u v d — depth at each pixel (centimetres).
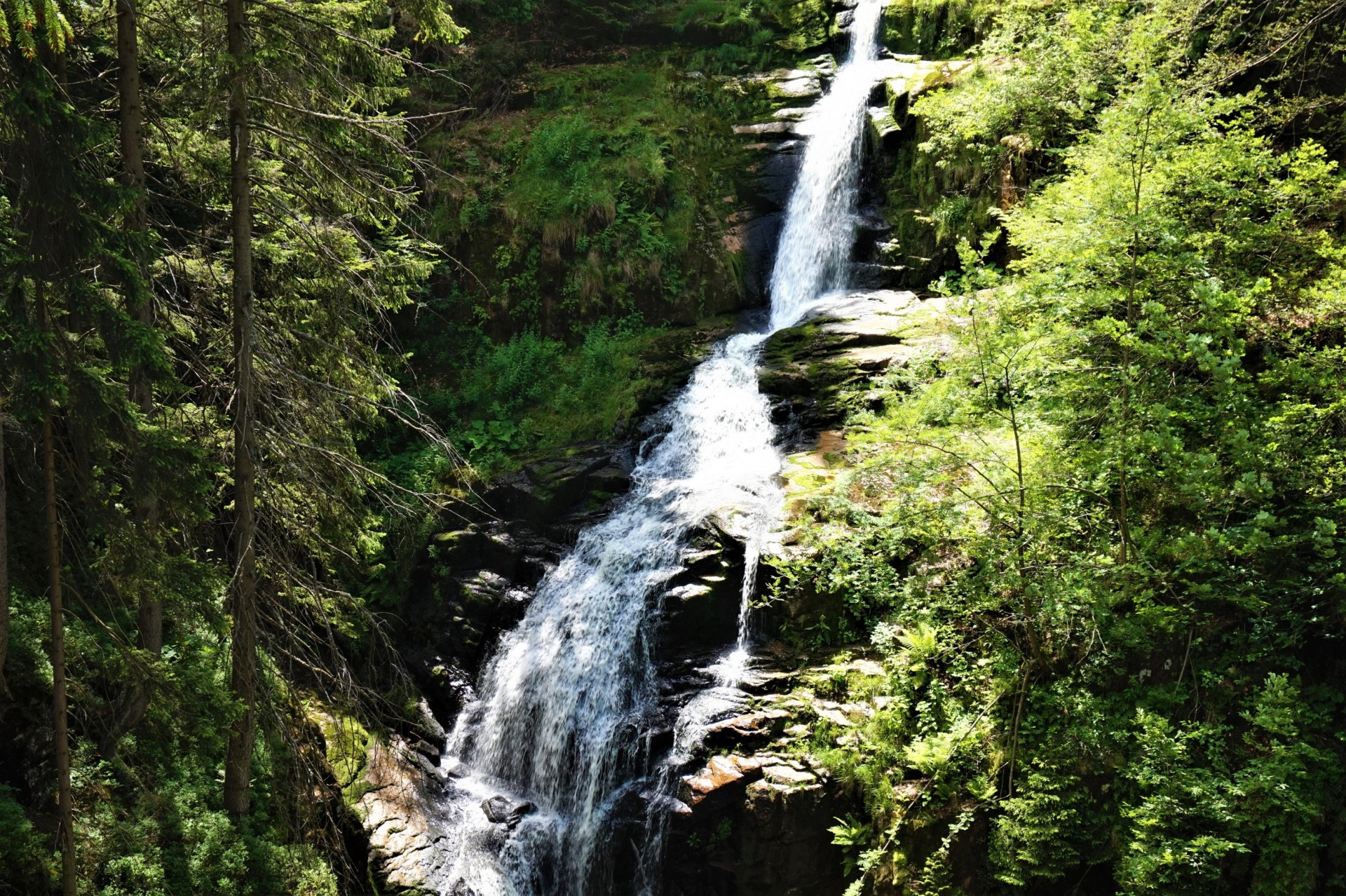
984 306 1152
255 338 1077
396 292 1279
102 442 903
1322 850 972
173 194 1230
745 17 2647
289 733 1143
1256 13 1516
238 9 1042
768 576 1330
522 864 1295
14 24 738
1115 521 1154
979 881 1067
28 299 864
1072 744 1067
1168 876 966
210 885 1084
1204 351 990
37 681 1095
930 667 1189
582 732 1379
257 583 1128
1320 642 1070
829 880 1120
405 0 1097
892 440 1167
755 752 1166
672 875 1158
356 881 1232
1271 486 991
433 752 1468
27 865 962
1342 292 1081
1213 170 1139
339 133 1106
